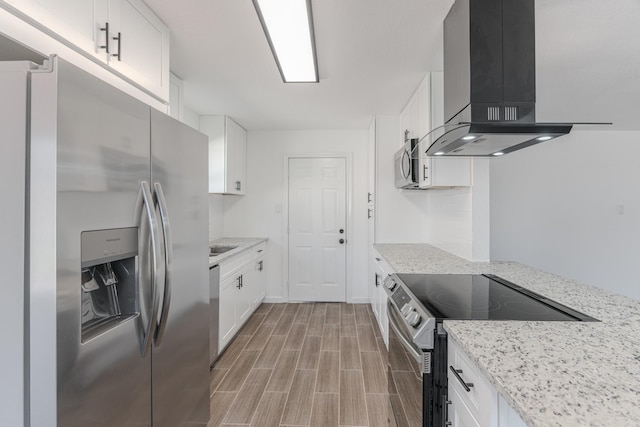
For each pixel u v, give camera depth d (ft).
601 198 12.85
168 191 4.43
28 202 2.68
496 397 2.67
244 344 9.91
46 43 3.46
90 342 3.03
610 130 12.76
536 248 12.84
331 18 5.68
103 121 3.21
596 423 1.92
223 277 8.95
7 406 2.67
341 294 14.02
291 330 11.01
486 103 4.36
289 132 13.94
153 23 5.51
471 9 4.39
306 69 7.46
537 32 4.79
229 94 9.45
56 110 2.68
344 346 9.73
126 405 3.55
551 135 4.53
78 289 2.88
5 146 2.69
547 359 2.76
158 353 4.17
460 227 8.32
